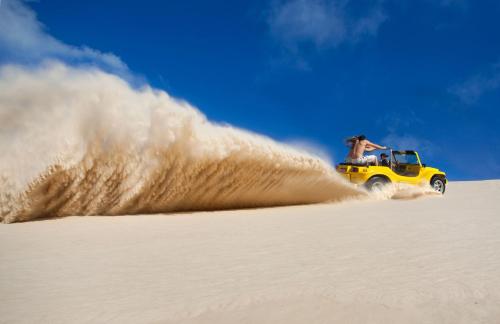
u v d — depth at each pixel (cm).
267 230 302
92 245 248
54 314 126
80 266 191
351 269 175
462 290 141
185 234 290
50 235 297
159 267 187
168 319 120
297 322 113
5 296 146
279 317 118
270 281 159
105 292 149
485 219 339
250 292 144
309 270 175
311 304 129
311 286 150
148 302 136
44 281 165
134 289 152
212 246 238
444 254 202
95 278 169
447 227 295
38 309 131
